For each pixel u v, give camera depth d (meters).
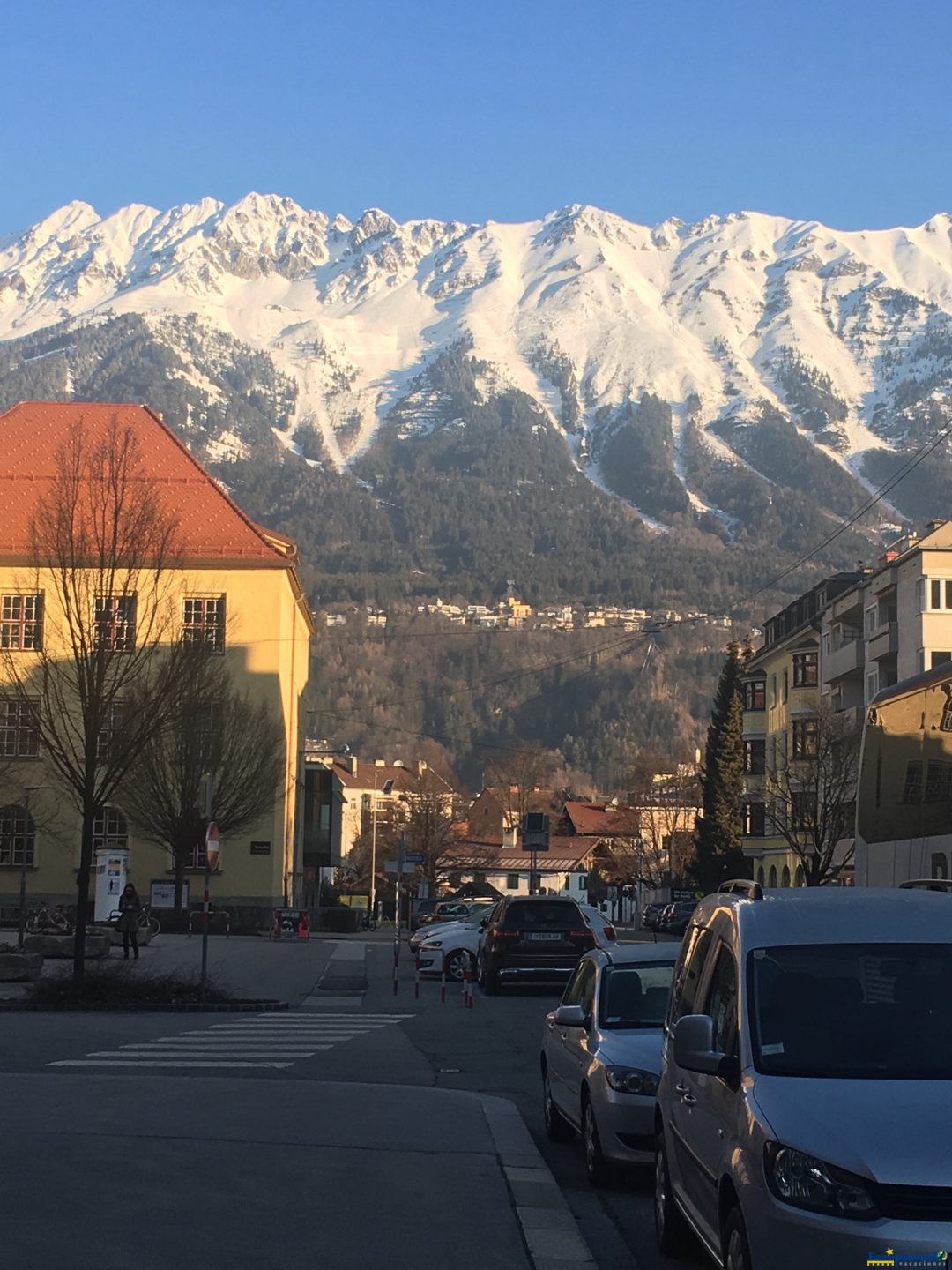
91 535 28.44
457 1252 8.38
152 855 59.72
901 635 60.00
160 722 27.36
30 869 59.12
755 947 7.68
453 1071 17.58
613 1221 9.93
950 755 21.30
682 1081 8.37
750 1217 6.38
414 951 39.06
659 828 109.00
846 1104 6.54
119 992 25.94
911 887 10.09
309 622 78.00
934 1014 7.24
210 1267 7.67
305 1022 23.73
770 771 60.78
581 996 12.76
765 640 86.38
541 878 134.38
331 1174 10.29
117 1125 11.90
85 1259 7.67
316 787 79.25
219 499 63.22
